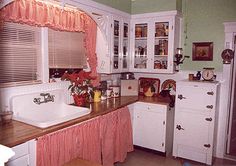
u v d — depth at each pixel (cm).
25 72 244
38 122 198
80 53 315
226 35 333
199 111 318
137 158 339
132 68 383
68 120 218
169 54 347
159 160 334
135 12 371
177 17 352
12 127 196
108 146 283
